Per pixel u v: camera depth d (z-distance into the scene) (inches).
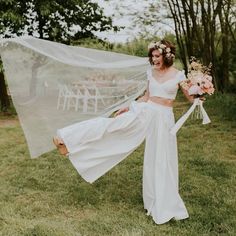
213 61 645.9
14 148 327.9
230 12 606.9
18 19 477.4
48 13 497.0
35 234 163.5
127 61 206.8
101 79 206.4
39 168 265.1
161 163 180.9
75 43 579.2
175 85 183.0
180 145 329.1
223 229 168.7
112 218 180.2
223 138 354.6
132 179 239.5
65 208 195.5
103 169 185.2
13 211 189.9
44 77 192.9
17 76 187.8
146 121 183.9
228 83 647.1
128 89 210.4
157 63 181.9
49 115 199.0
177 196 182.9
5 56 183.8
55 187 225.6
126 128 183.2
